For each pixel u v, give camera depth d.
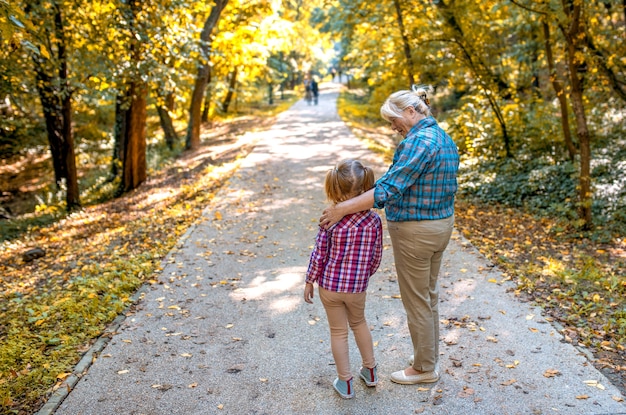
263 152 14.47
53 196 13.80
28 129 15.85
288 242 6.91
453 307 4.65
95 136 23.45
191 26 10.52
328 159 13.04
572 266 5.78
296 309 4.79
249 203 9.07
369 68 16.47
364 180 3.12
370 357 3.42
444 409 3.22
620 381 3.42
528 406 3.21
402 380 3.49
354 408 3.28
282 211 8.52
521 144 11.76
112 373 3.74
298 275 5.69
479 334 4.12
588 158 7.05
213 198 9.52
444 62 11.48
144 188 12.11
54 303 5.00
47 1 8.93
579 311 4.40
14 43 8.44
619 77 10.30
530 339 4.01
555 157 10.55
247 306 4.89
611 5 9.80
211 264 6.09
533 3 8.92
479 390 3.40
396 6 10.98
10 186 17.73
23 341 4.17
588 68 9.31
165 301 5.02
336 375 3.68
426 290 3.27
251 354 3.99
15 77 9.73
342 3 12.26
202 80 17.33
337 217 3.01
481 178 10.55
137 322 4.56
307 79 32.72
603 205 7.85
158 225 8.20
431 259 3.24
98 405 3.37
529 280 5.17
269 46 18.39
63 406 3.36
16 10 4.02
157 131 24.91
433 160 2.93
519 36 12.67
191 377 3.69
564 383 3.42
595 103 11.30
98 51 10.24
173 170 13.73
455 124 13.94
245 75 21.02
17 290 5.95
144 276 5.69
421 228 3.04
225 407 3.34
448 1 10.80
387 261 6.01
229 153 15.10
